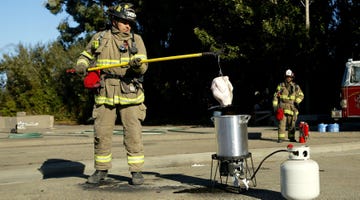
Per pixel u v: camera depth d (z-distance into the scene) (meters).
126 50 5.56
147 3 25.41
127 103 5.49
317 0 20.69
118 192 5.17
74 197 4.95
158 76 25.95
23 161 8.34
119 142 12.59
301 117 18.42
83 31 32.44
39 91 36.62
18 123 18.27
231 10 19.34
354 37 20.50
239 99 22.83
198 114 27.52
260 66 20.77
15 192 5.38
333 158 8.32
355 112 13.60
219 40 20.45
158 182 5.82
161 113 29.38
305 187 4.19
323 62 20.36
